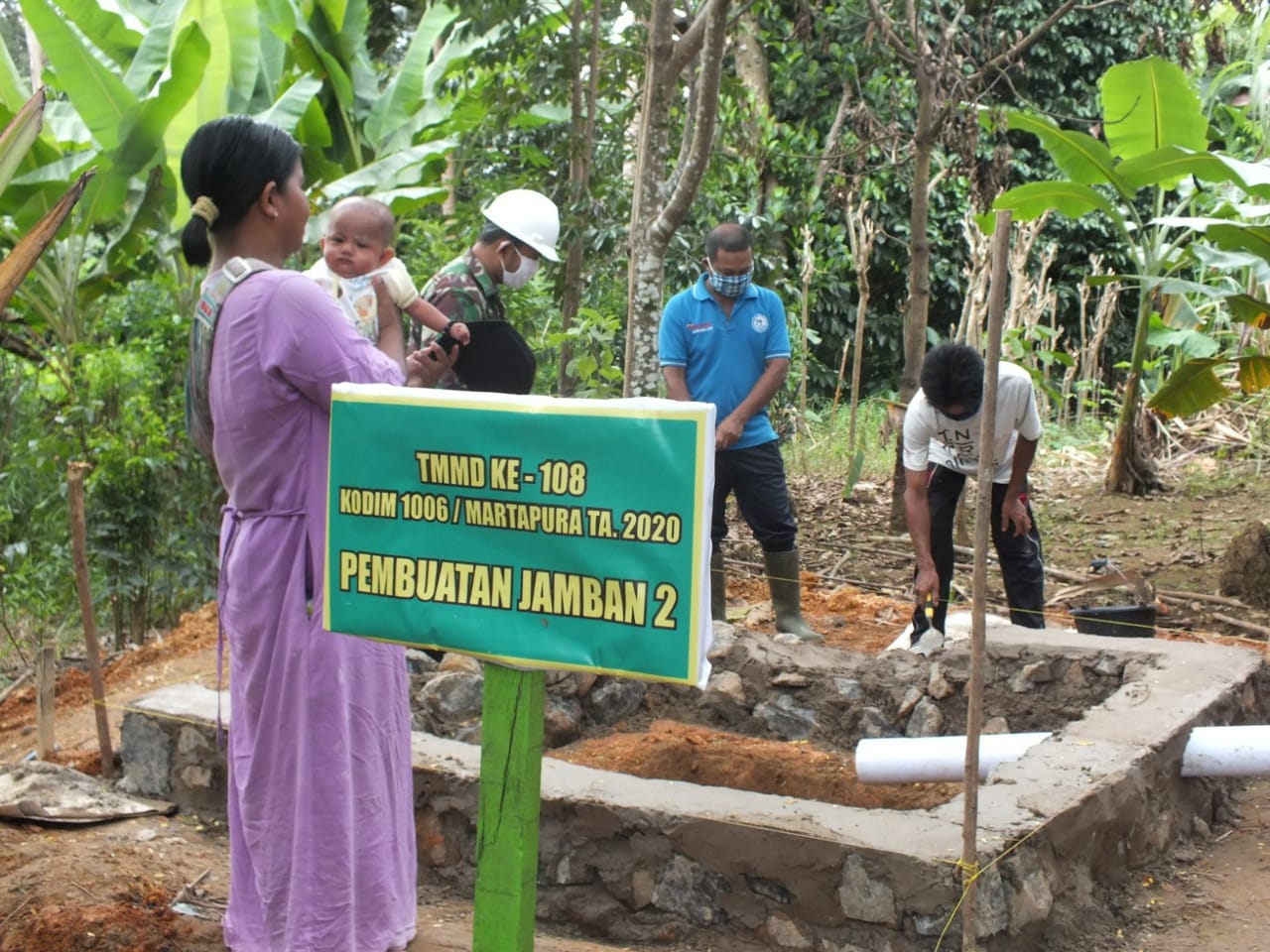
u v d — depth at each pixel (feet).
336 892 9.89
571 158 27.78
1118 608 20.25
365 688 10.10
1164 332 34.58
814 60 43.14
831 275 47.98
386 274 13.80
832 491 36.27
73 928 11.43
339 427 8.34
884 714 17.35
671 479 7.38
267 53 31.30
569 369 27.81
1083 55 50.57
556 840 12.45
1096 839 12.03
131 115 25.64
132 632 26.30
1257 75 39.81
